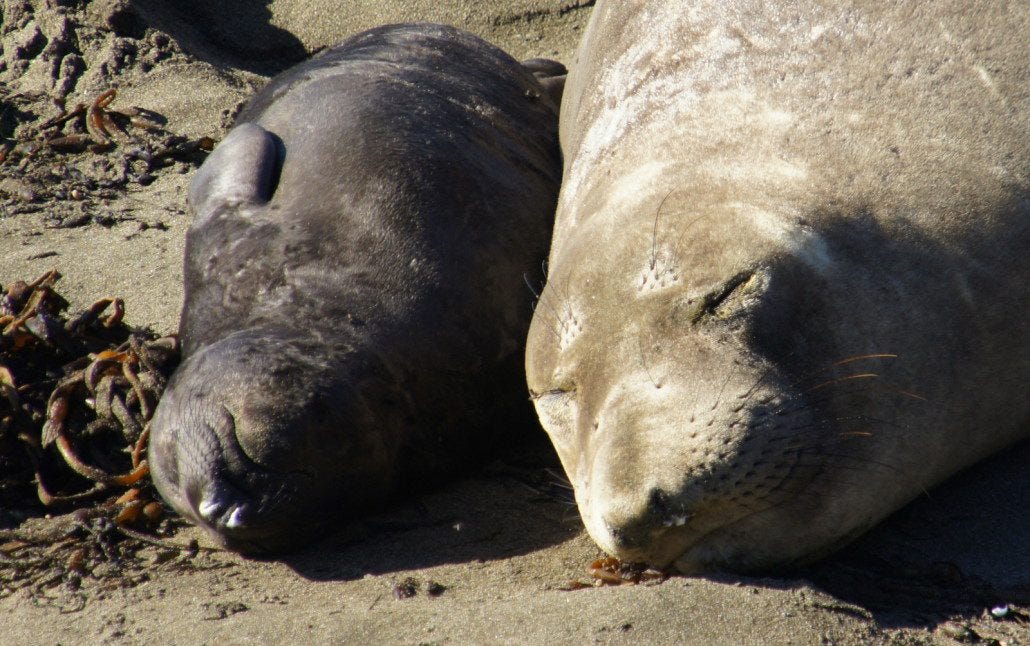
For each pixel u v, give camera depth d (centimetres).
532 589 1631
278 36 3859
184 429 1934
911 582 1585
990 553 1631
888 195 1633
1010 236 1652
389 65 2705
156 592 1750
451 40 2883
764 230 1574
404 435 2058
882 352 1552
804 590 1474
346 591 1700
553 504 1958
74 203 3017
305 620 1564
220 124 3309
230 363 1997
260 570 1836
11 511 2064
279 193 2336
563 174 2486
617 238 1706
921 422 1592
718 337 1512
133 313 2542
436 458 2106
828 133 1703
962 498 1767
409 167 2289
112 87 3488
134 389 2211
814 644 1379
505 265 2236
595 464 1552
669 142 1828
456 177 2305
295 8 3900
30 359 2353
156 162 3188
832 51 1803
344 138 2386
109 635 1596
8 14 3712
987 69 1744
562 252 1908
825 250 1571
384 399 2033
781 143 1708
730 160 1714
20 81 3544
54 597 1762
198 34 3866
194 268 2292
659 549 1542
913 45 1772
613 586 1545
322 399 1952
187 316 2255
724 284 1538
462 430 2138
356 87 2575
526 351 1864
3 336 2333
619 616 1435
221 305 2195
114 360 2258
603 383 1598
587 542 1788
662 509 1483
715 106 1830
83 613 1691
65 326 2394
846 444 1528
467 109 2569
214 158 2475
